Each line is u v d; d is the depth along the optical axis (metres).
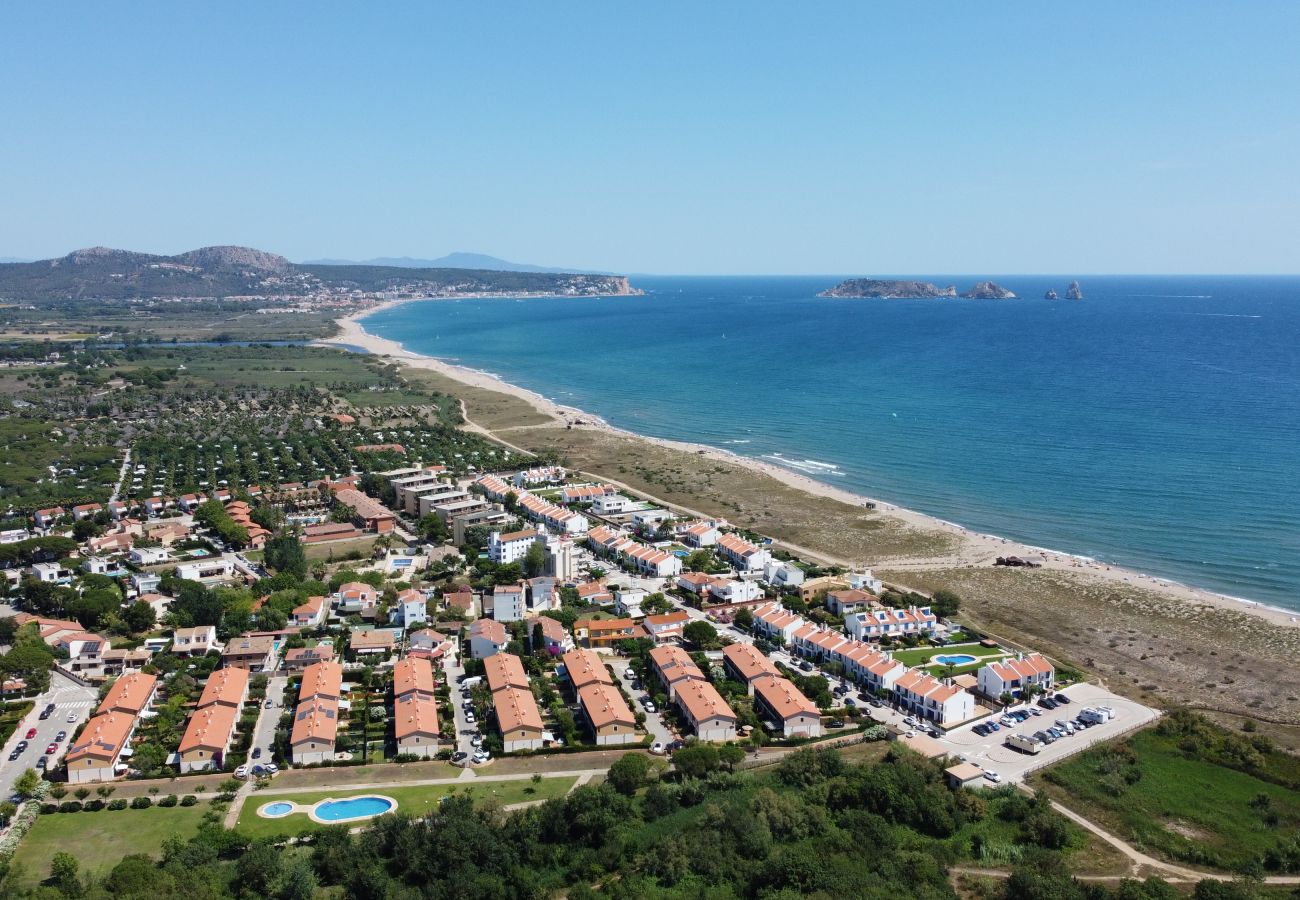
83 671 184.88
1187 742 159.38
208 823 133.75
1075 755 156.00
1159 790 145.00
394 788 145.25
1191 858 126.62
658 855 124.06
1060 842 129.88
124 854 126.19
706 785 144.25
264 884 116.38
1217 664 192.25
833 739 162.25
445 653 194.50
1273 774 149.38
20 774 146.62
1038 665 182.62
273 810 138.25
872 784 139.12
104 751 147.12
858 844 127.06
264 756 154.38
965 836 132.00
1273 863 125.44
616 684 180.62
